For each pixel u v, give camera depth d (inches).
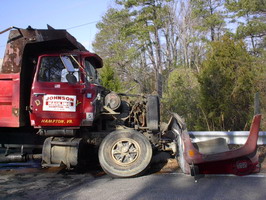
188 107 503.8
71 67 230.8
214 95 404.2
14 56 236.4
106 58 1235.9
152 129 244.1
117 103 255.3
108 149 227.0
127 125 265.9
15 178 233.9
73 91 237.6
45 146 228.2
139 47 1232.2
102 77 643.5
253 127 212.4
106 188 198.7
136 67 1172.5
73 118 235.6
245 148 209.5
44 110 234.2
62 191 195.8
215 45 420.8
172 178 218.1
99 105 252.2
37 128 245.8
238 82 397.4
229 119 404.5
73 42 249.8
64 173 249.1
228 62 406.3
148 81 877.8
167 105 514.9
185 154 210.4
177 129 234.5
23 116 239.6
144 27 1262.3
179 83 559.2
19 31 235.0
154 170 244.5
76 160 225.0
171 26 1408.7
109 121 262.5
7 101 235.6
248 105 400.2
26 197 185.0
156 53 1312.7
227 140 296.8
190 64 1300.4
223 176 217.0
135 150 227.0
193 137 305.7
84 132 249.8
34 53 249.9
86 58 256.4
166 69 1254.3
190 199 171.8
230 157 207.8
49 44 249.9
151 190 190.7
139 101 261.9
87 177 233.3
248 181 202.4
